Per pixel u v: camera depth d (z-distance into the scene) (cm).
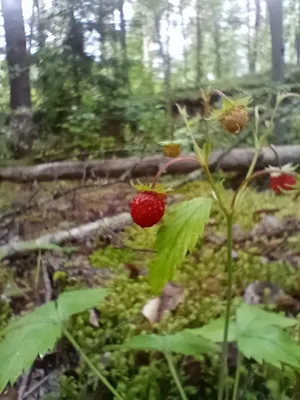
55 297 25
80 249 31
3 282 27
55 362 20
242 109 13
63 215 39
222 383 15
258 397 17
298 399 16
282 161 39
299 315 21
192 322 21
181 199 37
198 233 13
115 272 27
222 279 25
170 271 13
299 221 32
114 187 46
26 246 27
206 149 13
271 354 14
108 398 18
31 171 41
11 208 39
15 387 19
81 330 21
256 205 36
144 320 22
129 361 19
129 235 34
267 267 26
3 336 21
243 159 39
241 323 16
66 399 18
